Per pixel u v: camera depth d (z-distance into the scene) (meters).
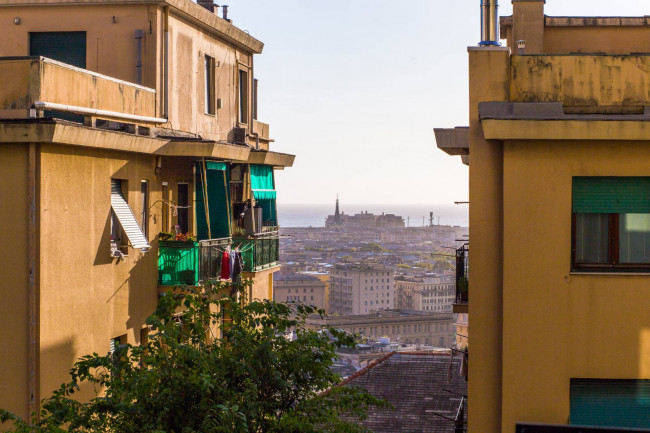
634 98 15.29
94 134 19.31
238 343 14.85
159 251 23.66
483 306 15.24
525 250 14.80
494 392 15.22
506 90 15.40
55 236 18.62
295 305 15.57
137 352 14.51
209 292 15.92
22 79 18.45
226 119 29.67
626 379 14.77
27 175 18.06
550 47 24.23
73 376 14.11
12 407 18.14
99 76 21.08
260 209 29.38
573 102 15.36
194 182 25.75
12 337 18.14
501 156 15.21
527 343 14.81
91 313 20.11
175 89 25.44
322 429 14.39
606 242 14.90
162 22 24.61
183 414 13.70
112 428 13.61
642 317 14.66
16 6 24.86
